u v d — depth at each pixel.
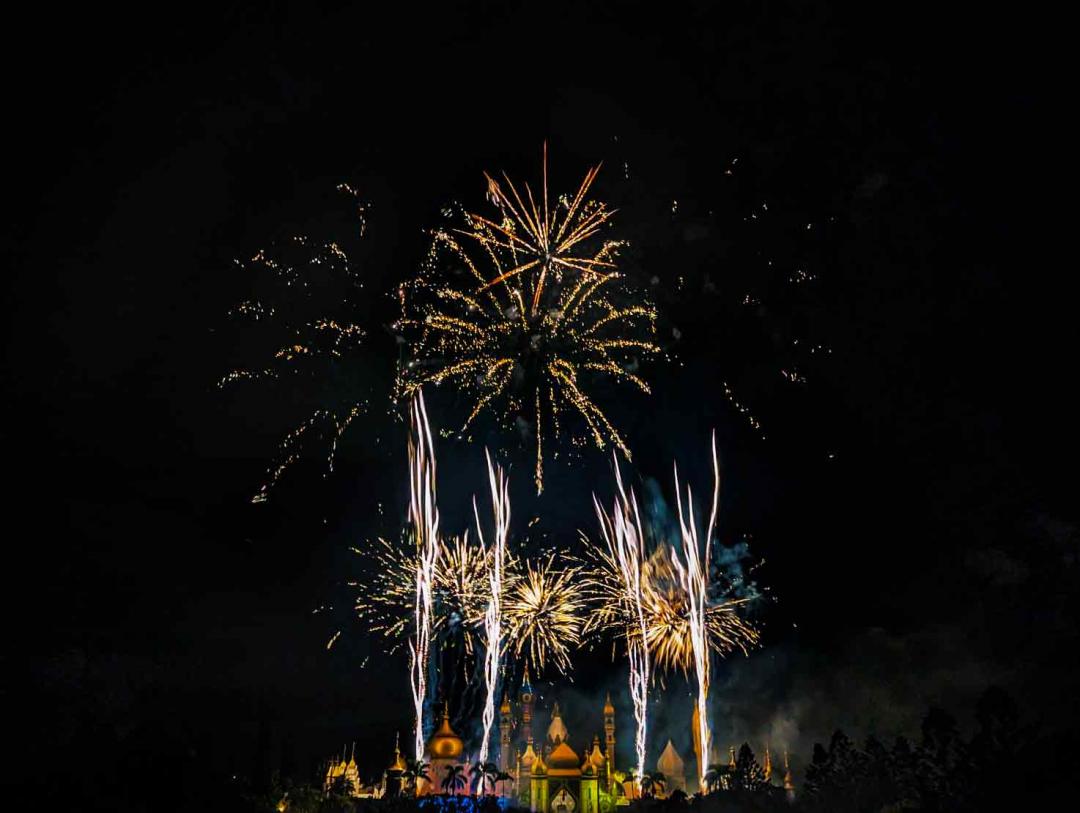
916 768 26.50
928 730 26.59
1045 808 20.17
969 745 24.41
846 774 29.31
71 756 23.44
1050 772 20.95
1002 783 21.64
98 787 22.64
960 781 23.50
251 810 26.97
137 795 23.05
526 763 60.06
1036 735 23.75
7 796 21.77
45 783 22.30
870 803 26.89
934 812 22.83
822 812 28.55
